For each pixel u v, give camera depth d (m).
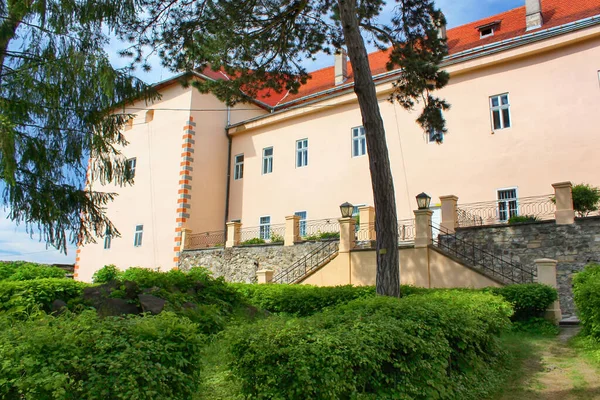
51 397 3.20
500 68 17.83
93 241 10.49
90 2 9.57
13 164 8.08
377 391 4.65
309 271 16.22
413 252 13.90
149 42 11.71
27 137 8.90
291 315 12.00
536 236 13.76
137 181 25.61
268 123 24.19
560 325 10.62
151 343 3.76
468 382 6.20
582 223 13.08
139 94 10.08
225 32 12.15
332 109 22.20
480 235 14.73
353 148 21.27
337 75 25.41
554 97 16.52
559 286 13.08
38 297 9.57
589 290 8.50
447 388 5.53
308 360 3.99
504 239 14.29
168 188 23.94
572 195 13.82
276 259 19.06
